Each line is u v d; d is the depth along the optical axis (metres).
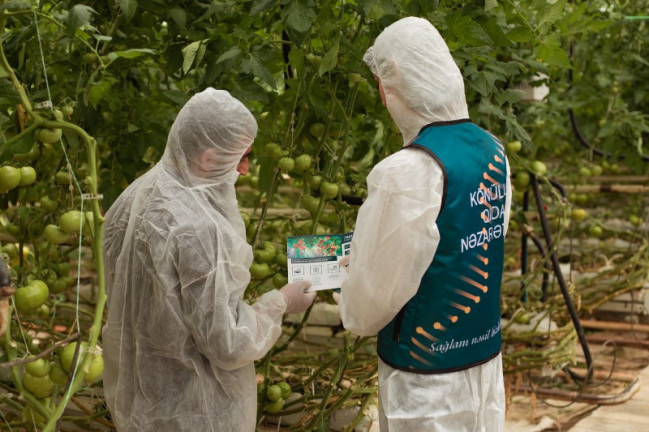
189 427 1.91
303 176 2.72
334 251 2.22
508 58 3.37
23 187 2.99
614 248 5.21
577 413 3.64
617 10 4.25
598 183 5.68
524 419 3.55
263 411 2.69
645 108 5.37
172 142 1.93
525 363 3.61
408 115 2.02
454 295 1.96
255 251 2.55
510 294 4.34
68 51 2.95
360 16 2.66
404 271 1.90
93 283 3.82
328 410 2.68
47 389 1.89
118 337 1.99
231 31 2.81
